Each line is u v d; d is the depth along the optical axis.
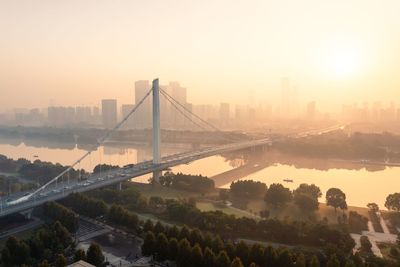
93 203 162.62
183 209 161.38
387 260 116.62
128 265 120.19
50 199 174.00
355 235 151.12
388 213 177.50
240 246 115.25
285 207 185.88
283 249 113.50
